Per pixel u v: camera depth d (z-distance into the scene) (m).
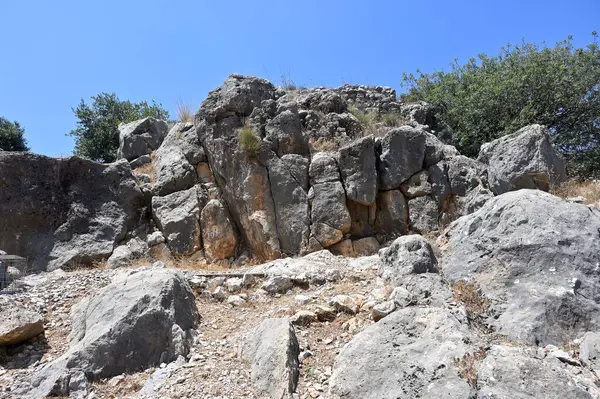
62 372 4.16
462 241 5.38
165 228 9.42
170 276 5.23
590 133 11.24
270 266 6.78
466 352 3.35
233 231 9.31
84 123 17.20
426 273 5.07
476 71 13.87
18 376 4.35
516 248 4.67
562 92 11.04
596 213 5.15
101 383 4.22
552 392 2.92
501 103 11.71
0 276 6.30
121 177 9.95
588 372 3.35
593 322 3.92
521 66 11.88
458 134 12.44
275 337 4.15
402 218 8.67
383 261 5.78
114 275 6.62
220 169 9.41
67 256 8.71
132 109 17.78
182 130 11.25
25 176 9.02
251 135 9.13
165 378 4.10
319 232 8.48
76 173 9.57
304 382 3.85
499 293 4.46
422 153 9.02
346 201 8.81
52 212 9.03
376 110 12.15
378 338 3.82
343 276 5.99
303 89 13.08
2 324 4.77
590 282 4.22
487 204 5.54
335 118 10.40
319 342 4.48
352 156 8.88
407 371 3.38
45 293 6.00
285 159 9.10
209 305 5.76
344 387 3.53
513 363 3.14
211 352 4.56
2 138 18.55
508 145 7.36
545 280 4.31
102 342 4.42
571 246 4.49
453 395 3.02
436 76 14.87
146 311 4.67
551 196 5.21
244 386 3.87
